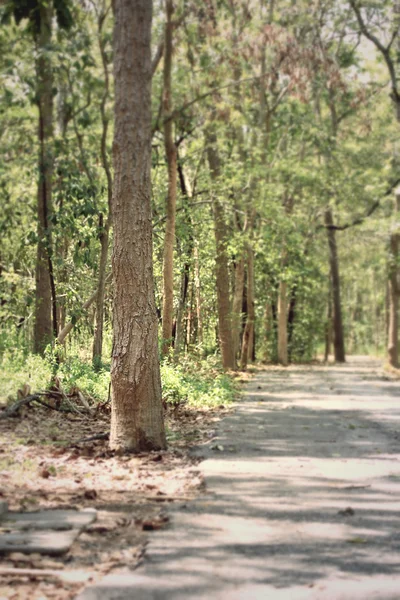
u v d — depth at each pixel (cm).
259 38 2023
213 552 548
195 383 1764
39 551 534
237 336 3148
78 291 2095
